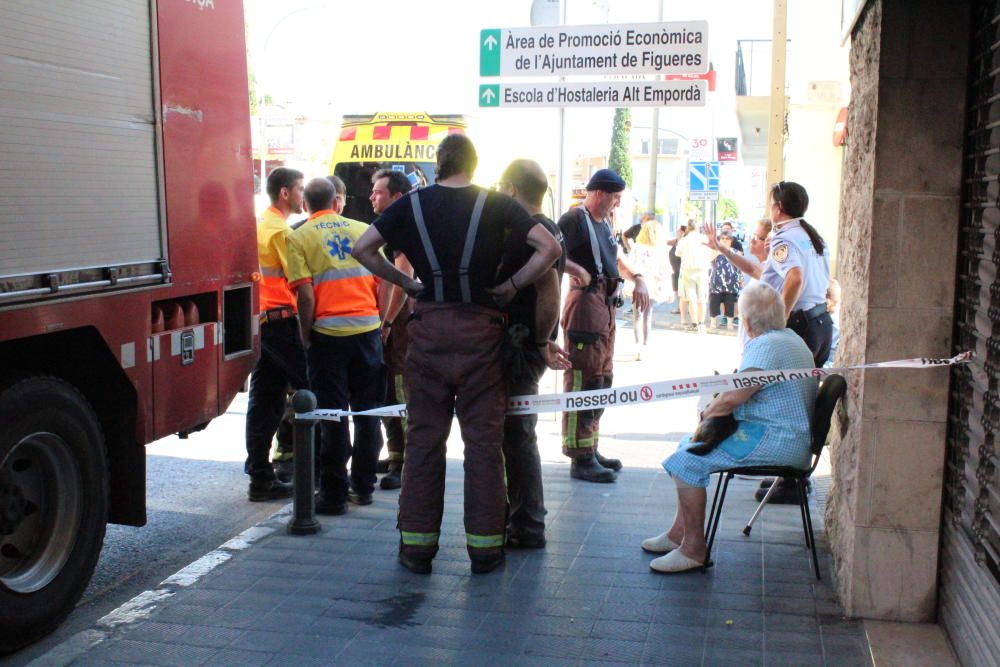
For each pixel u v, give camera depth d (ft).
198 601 16.62
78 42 15.11
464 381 17.52
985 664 12.92
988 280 13.44
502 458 18.06
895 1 14.62
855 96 17.75
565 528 20.61
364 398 22.07
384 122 47.88
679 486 17.92
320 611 16.25
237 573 17.94
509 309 18.15
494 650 14.80
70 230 15.02
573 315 23.65
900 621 15.64
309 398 19.95
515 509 19.31
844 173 19.36
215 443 30.73
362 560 18.67
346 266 21.35
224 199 19.19
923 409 15.10
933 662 14.21
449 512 21.80
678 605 16.48
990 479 13.00
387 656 14.60
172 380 17.74
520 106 30.40
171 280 17.53
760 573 17.95
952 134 14.69
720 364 49.90
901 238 14.94
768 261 22.34
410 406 17.93
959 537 14.47
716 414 17.63
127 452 17.02
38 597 15.21
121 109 16.15
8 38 13.78
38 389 14.89
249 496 24.40
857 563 15.65
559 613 16.17
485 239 17.07
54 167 14.67
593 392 18.20
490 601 16.69
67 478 15.75
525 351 18.17
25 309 14.17
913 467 15.26
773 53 31.42
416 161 47.16
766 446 17.44
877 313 15.10
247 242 20.01
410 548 17.92
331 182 23.58
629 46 29.40
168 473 27.04
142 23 16.62
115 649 14.82
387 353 24.20
